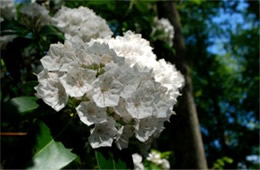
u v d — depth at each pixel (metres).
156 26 0.62
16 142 0.29
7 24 0.46
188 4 0.76
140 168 0.38
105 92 0.30
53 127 0.30
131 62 0.34
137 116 0.30
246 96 2.36
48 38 0.46
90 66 0.31
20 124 0.36
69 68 0.30
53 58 0.31
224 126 2.48
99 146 0.30
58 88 0.30
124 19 0.55
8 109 0.30
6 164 0.28
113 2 0.53
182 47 0.69
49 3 0.50
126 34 0.38
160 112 0.32
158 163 0.53
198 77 2.46
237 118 2.51
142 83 0.32
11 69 0.45
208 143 2.51
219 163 0.82
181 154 0.63
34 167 0.28
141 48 0.36
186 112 0.64
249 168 2.42
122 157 0.31
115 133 0.30
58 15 0.46
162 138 1.86
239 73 2.39
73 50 0.30
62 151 0.29
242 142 2.40
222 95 2.46
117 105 0.31
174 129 0.64
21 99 0.31
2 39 0.44
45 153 0.29
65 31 0.44
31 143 0.29
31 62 0.47
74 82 0.30
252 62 2.29
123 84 0.30
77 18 0.44
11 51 0.45
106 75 0.30
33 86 0.34
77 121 0.32
